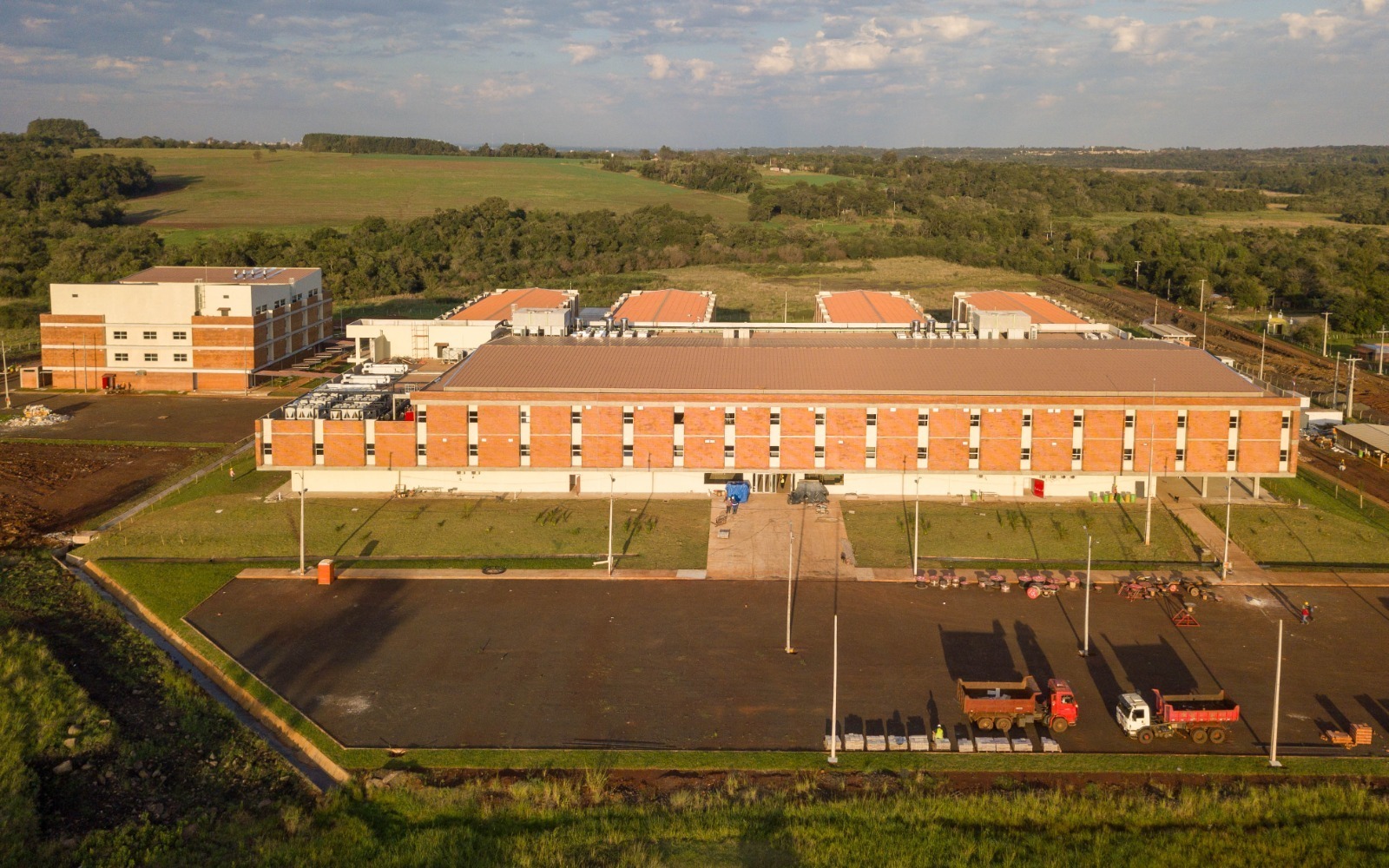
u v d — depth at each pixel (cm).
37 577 9662
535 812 6147
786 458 11325
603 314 18562
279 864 5734
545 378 11625
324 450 11444
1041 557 9988
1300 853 5784
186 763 6744
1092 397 11075
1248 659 7994
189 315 17400
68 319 17500
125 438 14512
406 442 11381
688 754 6725
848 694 7469
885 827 5984
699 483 11631
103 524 11131
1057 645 8231
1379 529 10756
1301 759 6681
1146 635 8412
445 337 16962
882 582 9444
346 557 10000
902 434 11231
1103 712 7244
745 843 5853
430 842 5875
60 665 7762
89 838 5947
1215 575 9575
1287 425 11081
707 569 9712
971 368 11888
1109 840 5891
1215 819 6084
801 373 11788
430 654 8069
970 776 6569
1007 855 5731
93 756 6750
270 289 18238
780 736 6956
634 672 7788
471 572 9650
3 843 5866
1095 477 11425
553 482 11631
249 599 9094
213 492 11894
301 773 6650
